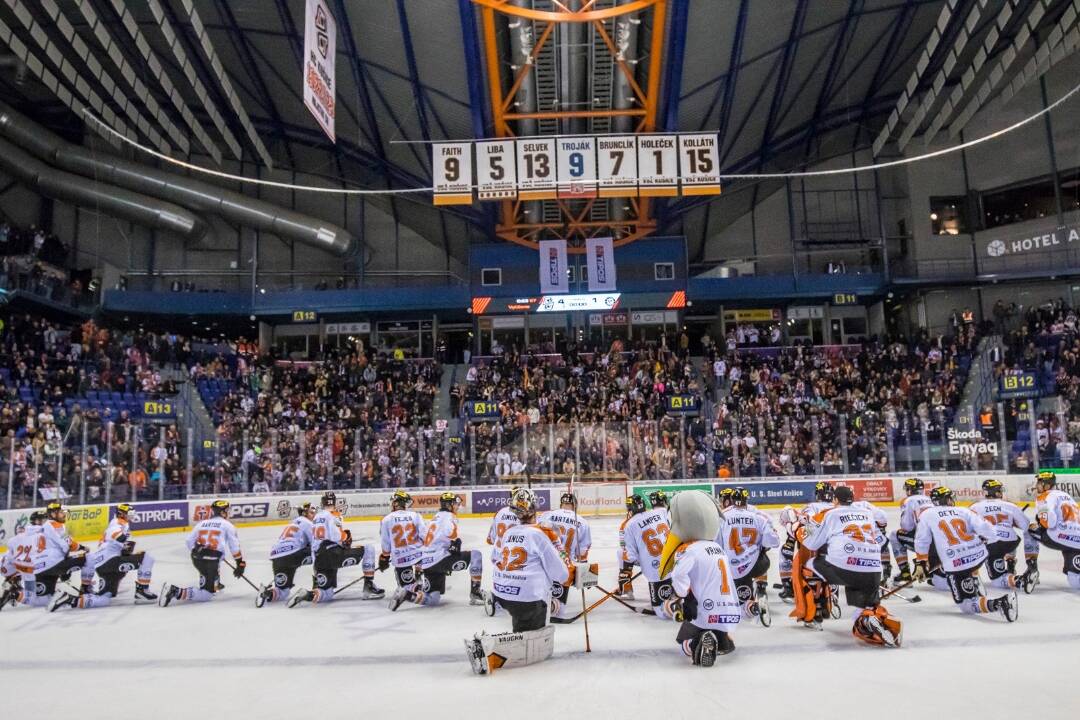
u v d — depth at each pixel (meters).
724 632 6.20
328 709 5.36
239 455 21.64
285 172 35.62
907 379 27.19
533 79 24.56
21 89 29.39
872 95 31.38
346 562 9.81
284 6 24.53
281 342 36.00
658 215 31.12
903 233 34.06
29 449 16.75
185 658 7.02
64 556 9.81
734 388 28.16
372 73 26.75
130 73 24.48
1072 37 24.80
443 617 8.68
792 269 35.59
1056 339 27.92
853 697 5.29
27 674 6.56
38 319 28.66
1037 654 6.36
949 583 7.95
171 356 30.23
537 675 6.07
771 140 31.66
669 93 23.23
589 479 21.39
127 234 33.88
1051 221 31.44
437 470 21.81
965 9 26.56
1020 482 20.41
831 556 6.85
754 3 23.47
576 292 32.06
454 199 20.45
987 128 33.00
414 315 34.88
